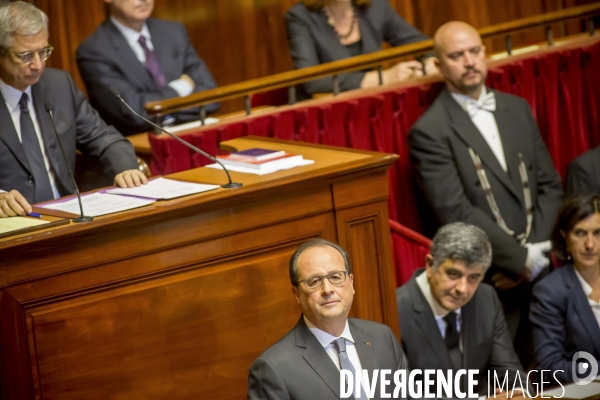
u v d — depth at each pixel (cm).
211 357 962
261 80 1475
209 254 955
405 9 2233
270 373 849
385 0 1823
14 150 1120
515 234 1517
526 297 1495
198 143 1423
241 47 2106
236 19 2094
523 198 1532
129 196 989
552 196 1560
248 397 866
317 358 860
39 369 891
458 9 2275
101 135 1220
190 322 949
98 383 913
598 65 1722
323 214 1009
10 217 950
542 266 1489
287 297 996
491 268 1498
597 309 1320
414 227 1584
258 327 983
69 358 901
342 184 1012
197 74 1717
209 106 1627
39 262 881
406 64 1658
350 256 1024
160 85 1656
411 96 1579
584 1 2327
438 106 1538
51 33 1889
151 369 935
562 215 1335
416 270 1302
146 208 922
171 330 941
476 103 1537
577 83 1705
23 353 884
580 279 1332
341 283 853
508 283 1490
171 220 931
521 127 1560
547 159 1588
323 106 1519
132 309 923
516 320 1495
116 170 1195
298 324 880
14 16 1070
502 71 1642
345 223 1020
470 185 1510
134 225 912
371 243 1035
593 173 1619
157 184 1037
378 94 1557
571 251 1331
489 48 2327
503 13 2316
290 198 988
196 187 988
